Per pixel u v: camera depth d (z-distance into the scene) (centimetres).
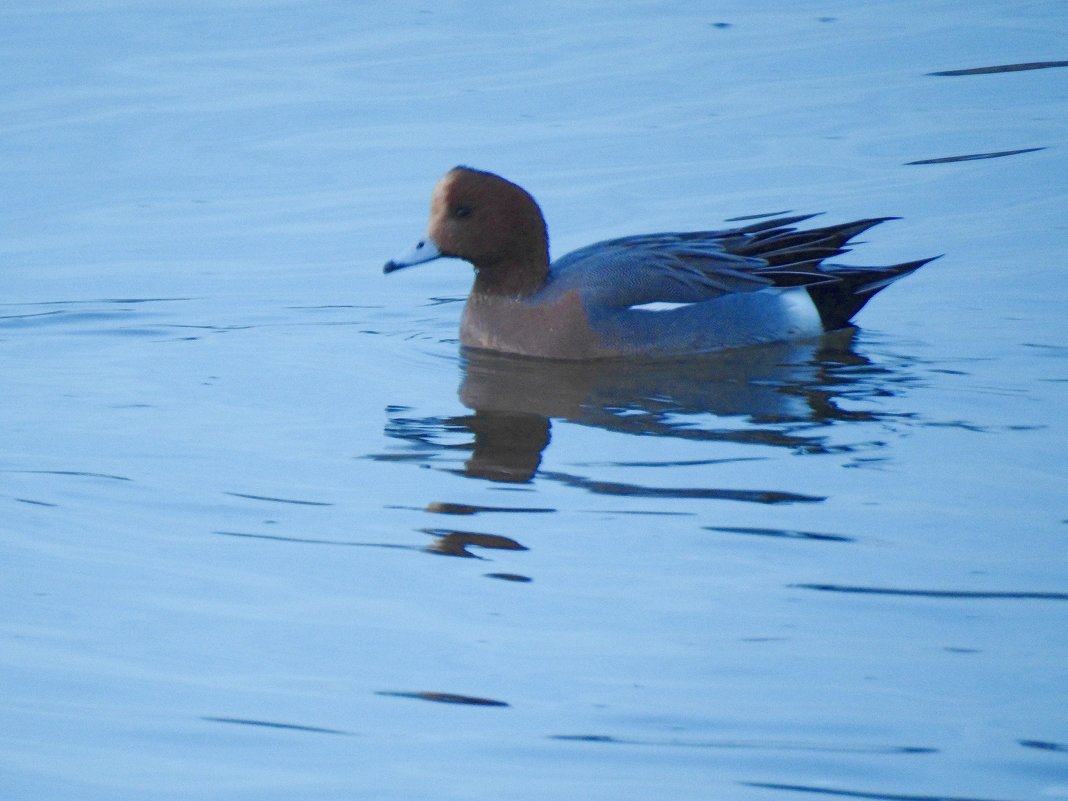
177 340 1458
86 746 809
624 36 2420
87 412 1273
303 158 1945
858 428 1177
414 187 1847
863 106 2083
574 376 1338
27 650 902
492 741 802
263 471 1138
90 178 1898
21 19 2536
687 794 753
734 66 2261
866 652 864
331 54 2345
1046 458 1107
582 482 1092
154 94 2175
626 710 822
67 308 1540
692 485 1080
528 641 893
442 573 973
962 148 1920
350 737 811
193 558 1008
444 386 1316
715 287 1411
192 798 763
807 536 998
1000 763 767
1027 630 879
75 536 1045
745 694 832
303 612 936
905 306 1488
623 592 940
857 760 773
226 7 2595
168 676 873
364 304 1560
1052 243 1622
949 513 1023
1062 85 2125
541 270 1430
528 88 2173
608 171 1877
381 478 1115
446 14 2552
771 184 1831
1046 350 1355
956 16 2467
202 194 1848
